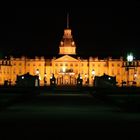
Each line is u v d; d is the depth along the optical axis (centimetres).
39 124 6106
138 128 5750
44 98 12825
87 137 5031
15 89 17512
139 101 9925
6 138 4850
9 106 9412
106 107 9325
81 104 10256
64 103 10562
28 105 9775
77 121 6544
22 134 5134
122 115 7488
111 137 5031
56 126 5916
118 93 14850
